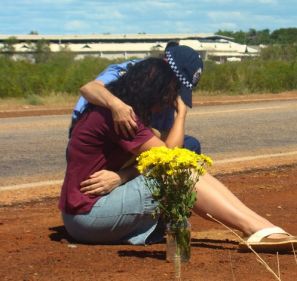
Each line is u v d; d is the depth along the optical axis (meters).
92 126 5.18
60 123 17.45
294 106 23.34
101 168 5.26
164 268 4.50
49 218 6.54
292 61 38.44
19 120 18.41
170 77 5.09
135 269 4.48
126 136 5.09
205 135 14.62
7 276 4.34
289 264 4.65
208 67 32.97
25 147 12.80
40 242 5.40
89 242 5.38
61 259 4.78
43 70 29.97
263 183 8.80
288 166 10.34
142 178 5.20
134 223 5.23
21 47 59.06
